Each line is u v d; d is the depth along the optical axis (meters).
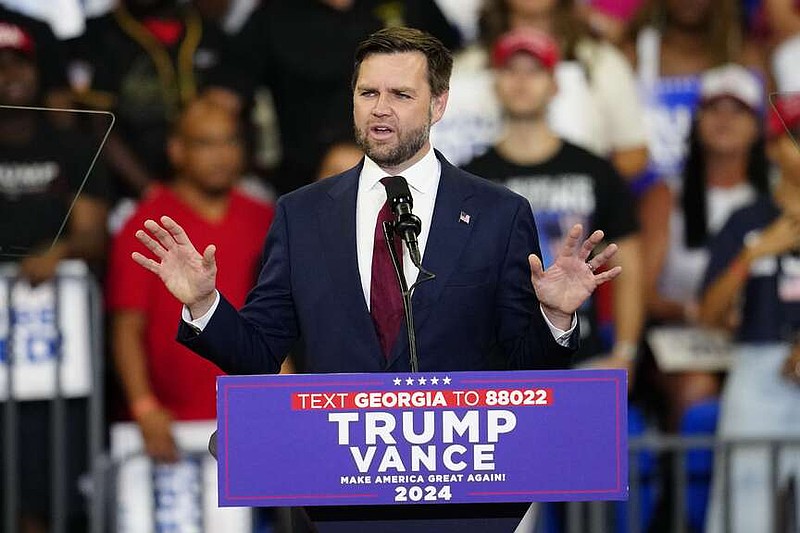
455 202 12.50
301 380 10.77
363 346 12.20
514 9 25.38
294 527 12.09
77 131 13.26
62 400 22.64
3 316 22.72
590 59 25.38
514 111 23.77
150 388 23.48
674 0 26.38
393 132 12.14
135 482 22.77
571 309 11.49
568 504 21.48
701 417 24.34
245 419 10.75
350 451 10.80
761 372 23.81
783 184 23.98
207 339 11.82
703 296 24.56
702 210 25.55
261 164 26.02
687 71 26.34
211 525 22.78
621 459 10.93
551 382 10.90
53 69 24.53
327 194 12.77
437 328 12.16
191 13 25.39
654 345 24.72
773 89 26.45
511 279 12.38
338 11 25.31
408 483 10.82
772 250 23.89
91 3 25.92
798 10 26.73
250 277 23.80
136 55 24.95
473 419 10.86
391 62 12.18
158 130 24.73
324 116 25.02
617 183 23.83
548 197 23.69
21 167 13.19
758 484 22.69
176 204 23.77
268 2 25.59
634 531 21.91
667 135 26.19
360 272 12.41
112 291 23.64
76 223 23.39
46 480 22.89
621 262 23.70
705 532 23.64
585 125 24.88
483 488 10.87
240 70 25.28
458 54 25.77
